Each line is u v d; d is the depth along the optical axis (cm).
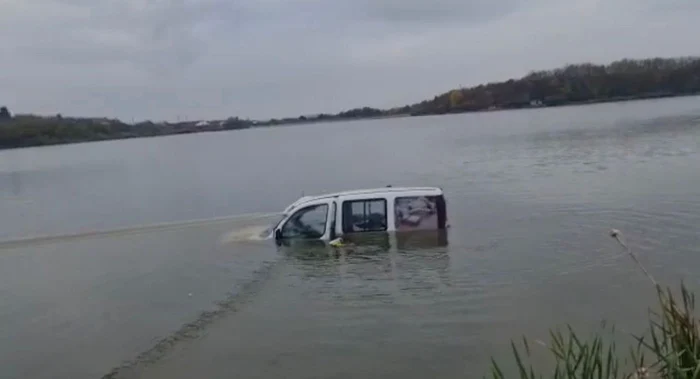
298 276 1132
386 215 1357
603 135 4659
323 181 3169
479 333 800
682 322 441
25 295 1167
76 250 1594
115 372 770
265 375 727
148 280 1211
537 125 7812
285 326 882
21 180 4641
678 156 2678
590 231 1300
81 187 3791
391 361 738
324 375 714
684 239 1170
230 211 2292
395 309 915
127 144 15550
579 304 874
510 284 988
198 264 1301
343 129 17812
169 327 923
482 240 1286
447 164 3506
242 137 17150
